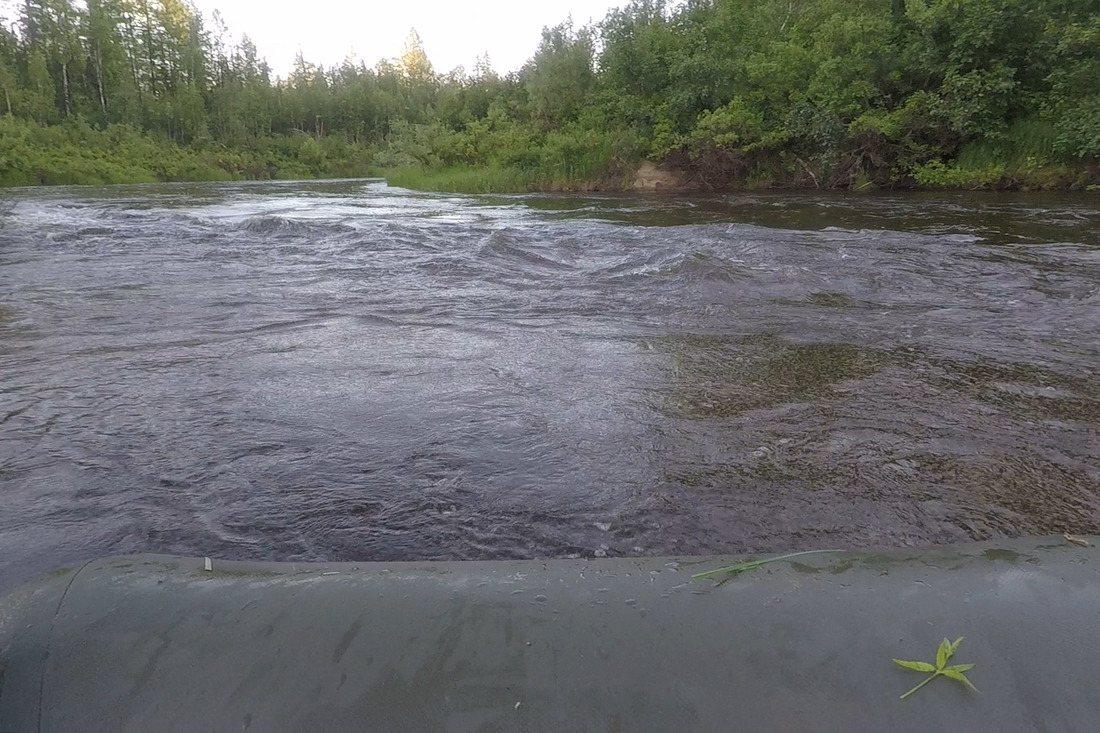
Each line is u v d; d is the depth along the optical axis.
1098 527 1.91
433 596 1.38
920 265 5.71
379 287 5.13
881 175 15.33
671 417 2.69
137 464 2.27
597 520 1.96
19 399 2.84
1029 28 14.16
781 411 2.75
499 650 1.21
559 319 4.25
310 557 1.78
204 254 6.61
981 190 13.87
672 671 1.16
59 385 3.01
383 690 1.13
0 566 1.71
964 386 3.04
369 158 46.41
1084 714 1.06
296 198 15.31
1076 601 1.32
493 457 2.34
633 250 6.54
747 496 2.09
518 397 2.89
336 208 12.02
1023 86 14.50
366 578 1.45
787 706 1.09
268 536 1.87
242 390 2.96
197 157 36.91
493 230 7.96
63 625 1.28
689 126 17.19
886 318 4.24
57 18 41.59
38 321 4.11
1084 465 2.28
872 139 15.09
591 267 5.89
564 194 15.99
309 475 2.21
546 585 1.42
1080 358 3.43
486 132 21.23
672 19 19.22
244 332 3.90
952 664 1.16
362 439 2.47
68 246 7.05
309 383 3.05
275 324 4.08
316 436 2.49
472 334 3.89
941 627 1.25
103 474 2.20
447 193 17.22
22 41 41.66
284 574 1.48
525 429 2.57
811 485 2.15
